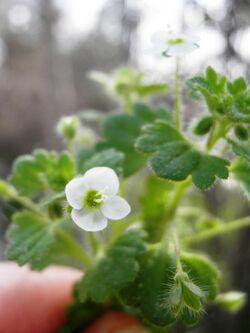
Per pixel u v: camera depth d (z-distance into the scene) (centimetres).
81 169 5
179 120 5
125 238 5
